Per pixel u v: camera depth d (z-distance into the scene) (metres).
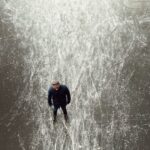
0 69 9.22
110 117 8.01
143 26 10.14
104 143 7.54
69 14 10.76
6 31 10.29
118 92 8.51
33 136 7.75
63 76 9.00
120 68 9.05
